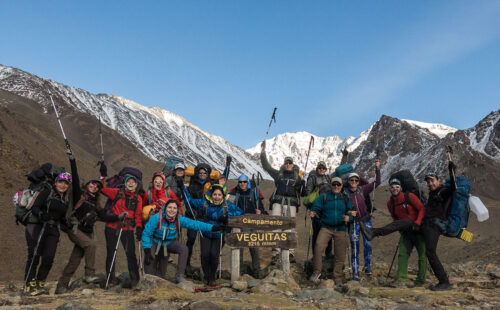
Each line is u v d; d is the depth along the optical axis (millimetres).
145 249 7359
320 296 6250
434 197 7617
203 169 9203
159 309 5234
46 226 6840
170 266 8969
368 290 6742
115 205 7473
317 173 9602
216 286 7652
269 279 7543
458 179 7543
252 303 5629
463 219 7438
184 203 9008
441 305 5656
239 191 9523
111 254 7434
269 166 10102
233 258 8156
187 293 6371
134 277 7340
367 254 8836
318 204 8500
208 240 8211
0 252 36438
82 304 5074
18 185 57688
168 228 7492
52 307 5410
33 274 6773
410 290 6926
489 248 37812
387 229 7891
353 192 8562
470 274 9875
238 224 8188
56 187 6883
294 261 10414
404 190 8445
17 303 5891
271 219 8383
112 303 5727
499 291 7102
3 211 45562
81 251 7566
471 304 5754
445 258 42438
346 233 8414
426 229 7527
